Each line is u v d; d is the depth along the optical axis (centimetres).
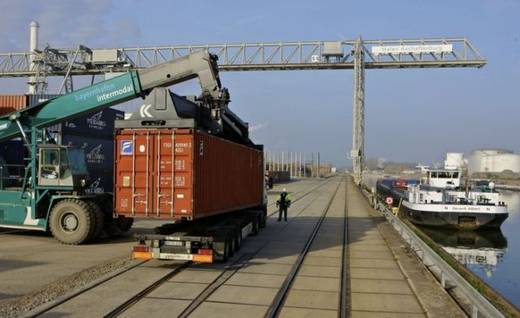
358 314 884
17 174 2038
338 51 5575
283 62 5678
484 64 5397
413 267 1326
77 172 1698
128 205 1257
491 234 3044
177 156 1237
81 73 5644
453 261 1269
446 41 5481
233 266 1297
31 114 1717
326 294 1010
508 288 1655
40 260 1332
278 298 962
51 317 809
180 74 1560
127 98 1612
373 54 5625
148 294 981
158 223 2295
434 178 3909
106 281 1085
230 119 1702
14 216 1716
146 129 1255
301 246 1683
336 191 6169
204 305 905
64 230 1634
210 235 1336
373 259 1455
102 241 1722
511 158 11194
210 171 1350
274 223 2469
